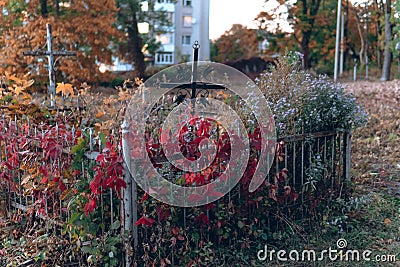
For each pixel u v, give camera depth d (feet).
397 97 41.47
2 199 14.58
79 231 11.19
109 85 56.75
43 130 13.35
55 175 11.81
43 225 13.39
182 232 11.33
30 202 14.02
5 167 14.30
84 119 16.78
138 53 80.33
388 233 14.07
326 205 14.65
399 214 15.71
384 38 90.63
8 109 16.34
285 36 95.86
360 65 110.63
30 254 12.20
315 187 14.28
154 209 11.05
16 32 45.68
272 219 13.33
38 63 44.47
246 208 12.42
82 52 51.55
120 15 77.92
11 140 13.73
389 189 18.99
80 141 11.18
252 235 12.77
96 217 11.10
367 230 14.26
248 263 11.97
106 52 53.78
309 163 14.24
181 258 11.37
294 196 13.38
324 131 14.74
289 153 14.01
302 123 14.06
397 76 88.43
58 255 11.74
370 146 27.32
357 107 15.92
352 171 21.49
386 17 82.48
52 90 22.02
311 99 14.83
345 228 14.29
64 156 11.76
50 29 22.76
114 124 13.51
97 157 10.37
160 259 10.99
